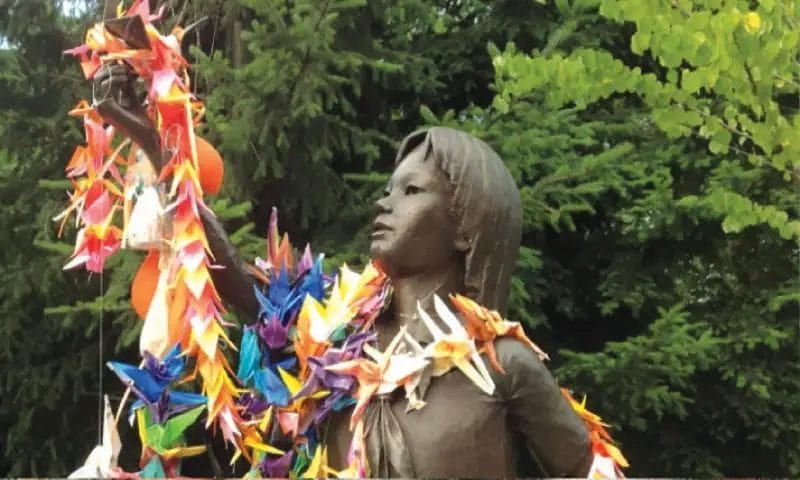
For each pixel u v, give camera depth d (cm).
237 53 386
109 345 402
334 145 391
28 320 412
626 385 388
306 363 191
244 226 335
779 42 219
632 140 459
